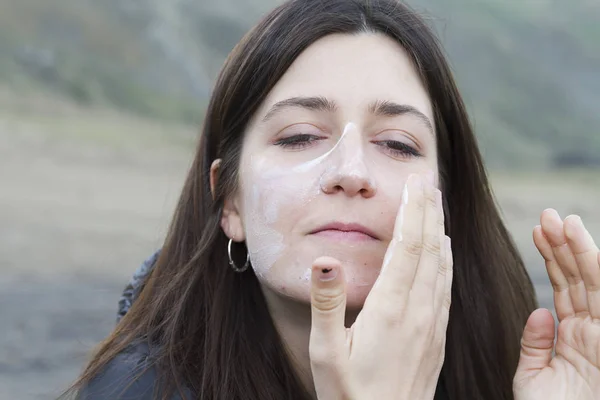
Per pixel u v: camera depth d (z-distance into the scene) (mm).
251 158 2900
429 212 2604
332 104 2826
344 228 2676
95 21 48312
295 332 2967
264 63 2895
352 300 2650
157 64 48125
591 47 91375
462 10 84000
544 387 2781
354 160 2684
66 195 19203
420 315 2508
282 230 2738
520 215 25609
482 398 3467
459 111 3232
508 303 3580
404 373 2463
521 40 88062
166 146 29484
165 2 55062
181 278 3043
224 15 56719
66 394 2936
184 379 2816
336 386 2373
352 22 2912
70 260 13180
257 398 2852
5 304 10070
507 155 50281
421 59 3000
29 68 39281
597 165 53062
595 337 2734
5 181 19859
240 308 3016
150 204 19422
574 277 2814
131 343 2893
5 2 44500
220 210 3062
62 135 27844
